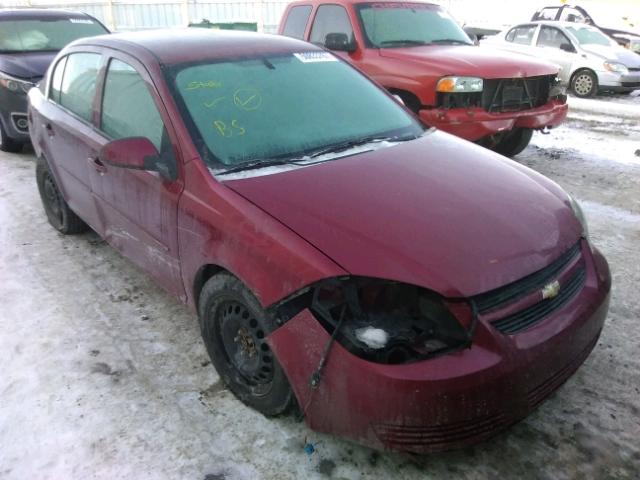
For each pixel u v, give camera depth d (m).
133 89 3.32
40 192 4.95
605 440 2.56
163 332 3.43
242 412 2.76
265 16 18.06
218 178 2.72
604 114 9.80
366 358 2.07
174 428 2.68
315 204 2.49
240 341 2.73
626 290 3.77
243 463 2.48
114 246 3.78
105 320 3.57
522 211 2.59
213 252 2.62
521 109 6.04
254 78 3.31
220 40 3.56
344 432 2.21
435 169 2.89
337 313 2.18
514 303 2.22
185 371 3.08
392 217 2.41
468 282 2.14
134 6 18.45
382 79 6.13
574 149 7.38
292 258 2.28
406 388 2.01
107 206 3.65
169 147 2.95
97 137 3.62
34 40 7.79
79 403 2.85
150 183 3.06
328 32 6.95
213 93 3.11
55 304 3.76
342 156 2.98
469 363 2.05
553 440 2.57
